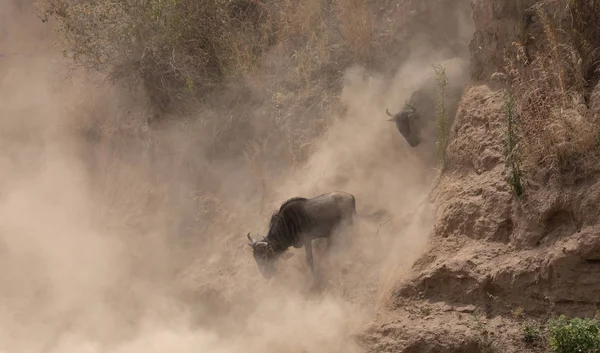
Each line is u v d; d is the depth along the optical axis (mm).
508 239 18531
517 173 18359
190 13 29781
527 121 18844
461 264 18625
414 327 18469
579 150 17781
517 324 17438
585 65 19328
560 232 17625
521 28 20125
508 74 20125
